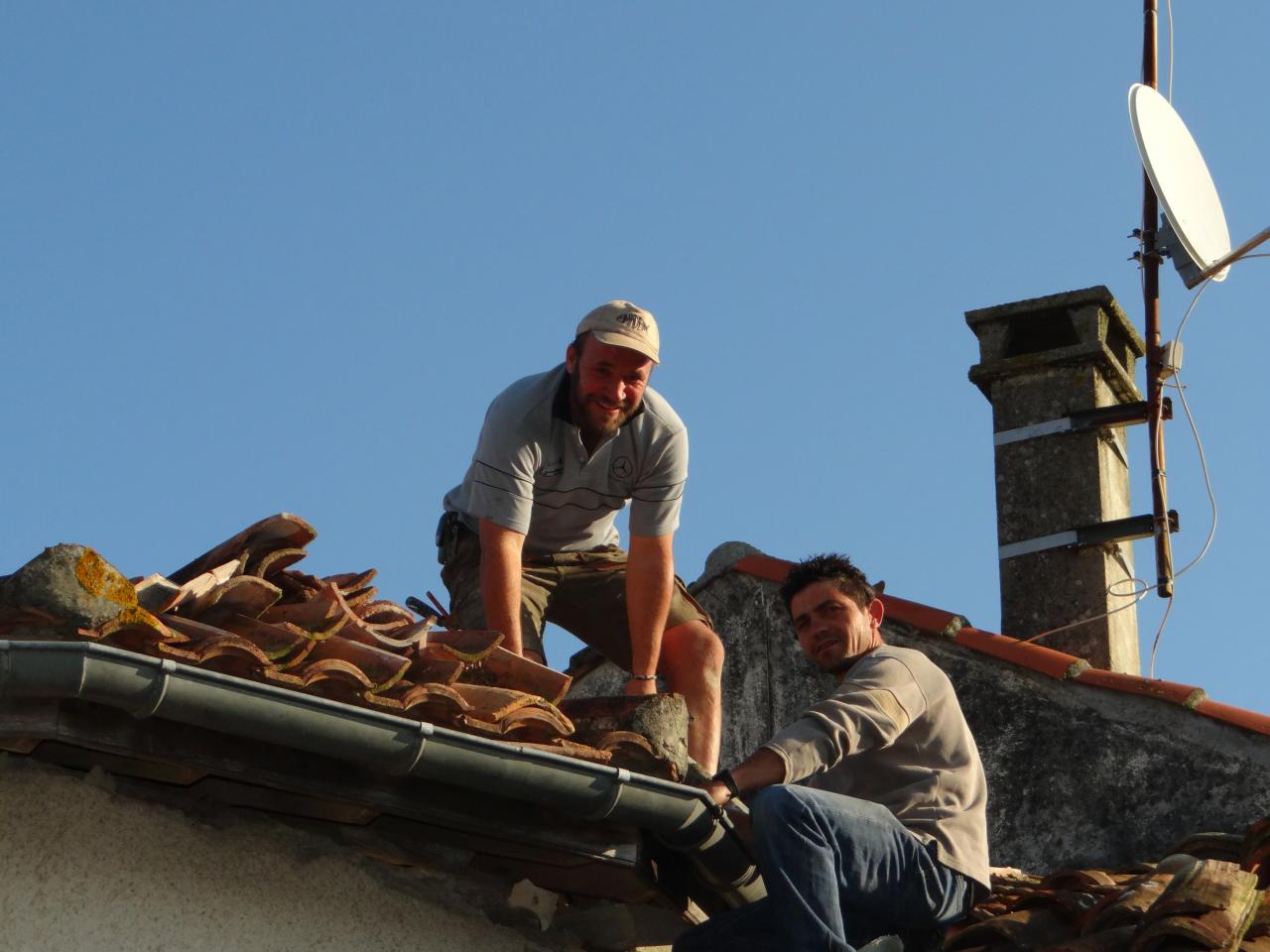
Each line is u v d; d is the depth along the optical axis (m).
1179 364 9.74
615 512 6.72
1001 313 10.48
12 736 4.34
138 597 4.56
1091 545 9.68
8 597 4.20
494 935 5.15
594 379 6.30
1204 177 9.59
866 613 5.76
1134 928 5.05
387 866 5.08
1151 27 10.23
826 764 5.09
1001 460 10.12
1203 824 8.05
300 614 4.80
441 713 4.69
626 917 5.36
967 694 8.77
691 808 4.85
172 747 4.47
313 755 4.64
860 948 5.02
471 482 6.56
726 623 9.70
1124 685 8.48
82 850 4.62
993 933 5.34
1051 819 8.37
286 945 4.79
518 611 6.34
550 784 4.68
